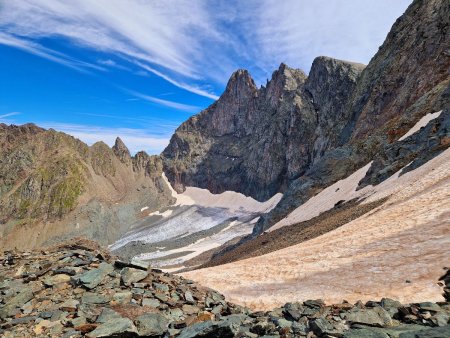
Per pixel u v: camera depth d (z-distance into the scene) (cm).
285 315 1417
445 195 3238
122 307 1380
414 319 1186
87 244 2298
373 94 11681
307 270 2842
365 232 3388
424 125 7262
